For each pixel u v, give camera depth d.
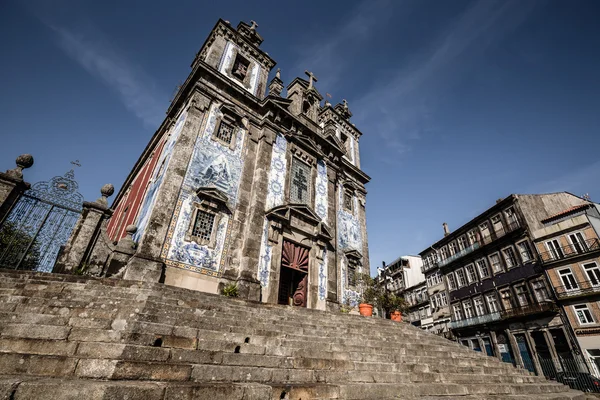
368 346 6.95
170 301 6.57
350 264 17.62
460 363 8.15
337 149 20.12
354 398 4.16
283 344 5.68
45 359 3.06
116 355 3.53
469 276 27.88
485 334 24.70
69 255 8.79
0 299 5.13
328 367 5.14
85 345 3.55
